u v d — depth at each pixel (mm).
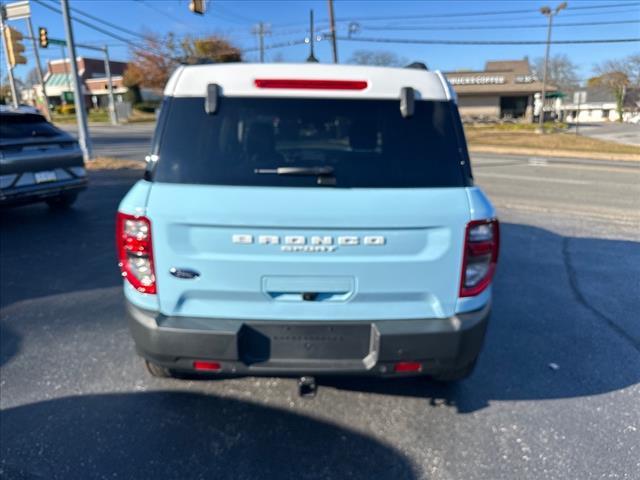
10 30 16391
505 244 6684
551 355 3674
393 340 2420
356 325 2463
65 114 59094
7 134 7117
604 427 2838
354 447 2660
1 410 2938
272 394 3127
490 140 30062
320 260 2361
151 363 2861
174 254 2373
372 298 2439
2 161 6812
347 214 2316
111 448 2625
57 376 3303
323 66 2611
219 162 2457
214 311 2455
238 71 2580
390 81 2609
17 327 4035
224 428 2803
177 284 2410
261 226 2318
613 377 3385
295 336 2469
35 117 7746
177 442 2684
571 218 8391
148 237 2365
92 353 3611
